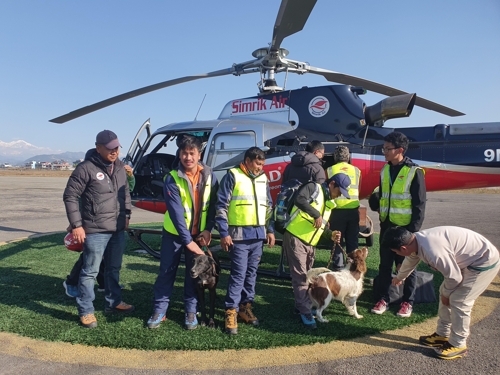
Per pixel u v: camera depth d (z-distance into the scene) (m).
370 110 6.24
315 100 6.37
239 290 3.69
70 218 3.55
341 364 3.05
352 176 4.68
